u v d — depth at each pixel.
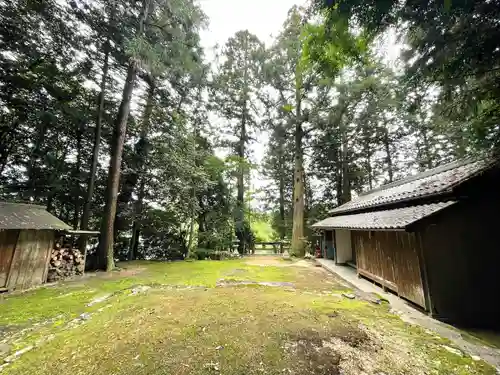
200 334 2.60
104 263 6.73
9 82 6.58
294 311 3.34
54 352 2.23
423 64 2.96
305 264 8.61
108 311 3.36
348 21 2.63
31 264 4.85
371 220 5.06
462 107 3.38
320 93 10.93
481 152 4.12
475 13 2.33
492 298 3.40
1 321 3.02
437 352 2.25
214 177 11.51
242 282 5.27
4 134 7.10
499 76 2.96
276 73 11.26
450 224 3.61
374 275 5.08
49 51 7.05
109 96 9.27
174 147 9.39
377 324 2.93
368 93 10.02
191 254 10.15
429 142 13.01
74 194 8.68
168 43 7.61
